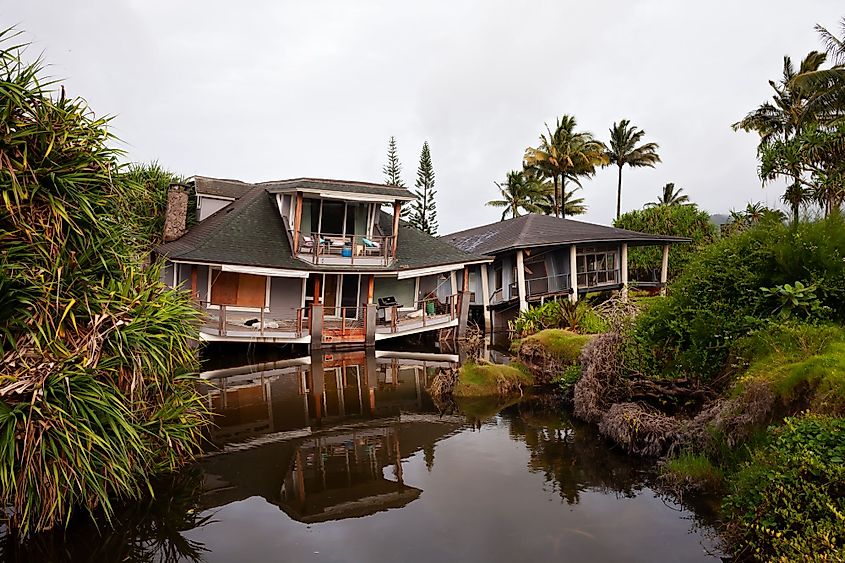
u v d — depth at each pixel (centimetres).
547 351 1304
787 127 3173
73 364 534
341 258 2072
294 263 1950
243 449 832
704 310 913
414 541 539
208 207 2552
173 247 2028
